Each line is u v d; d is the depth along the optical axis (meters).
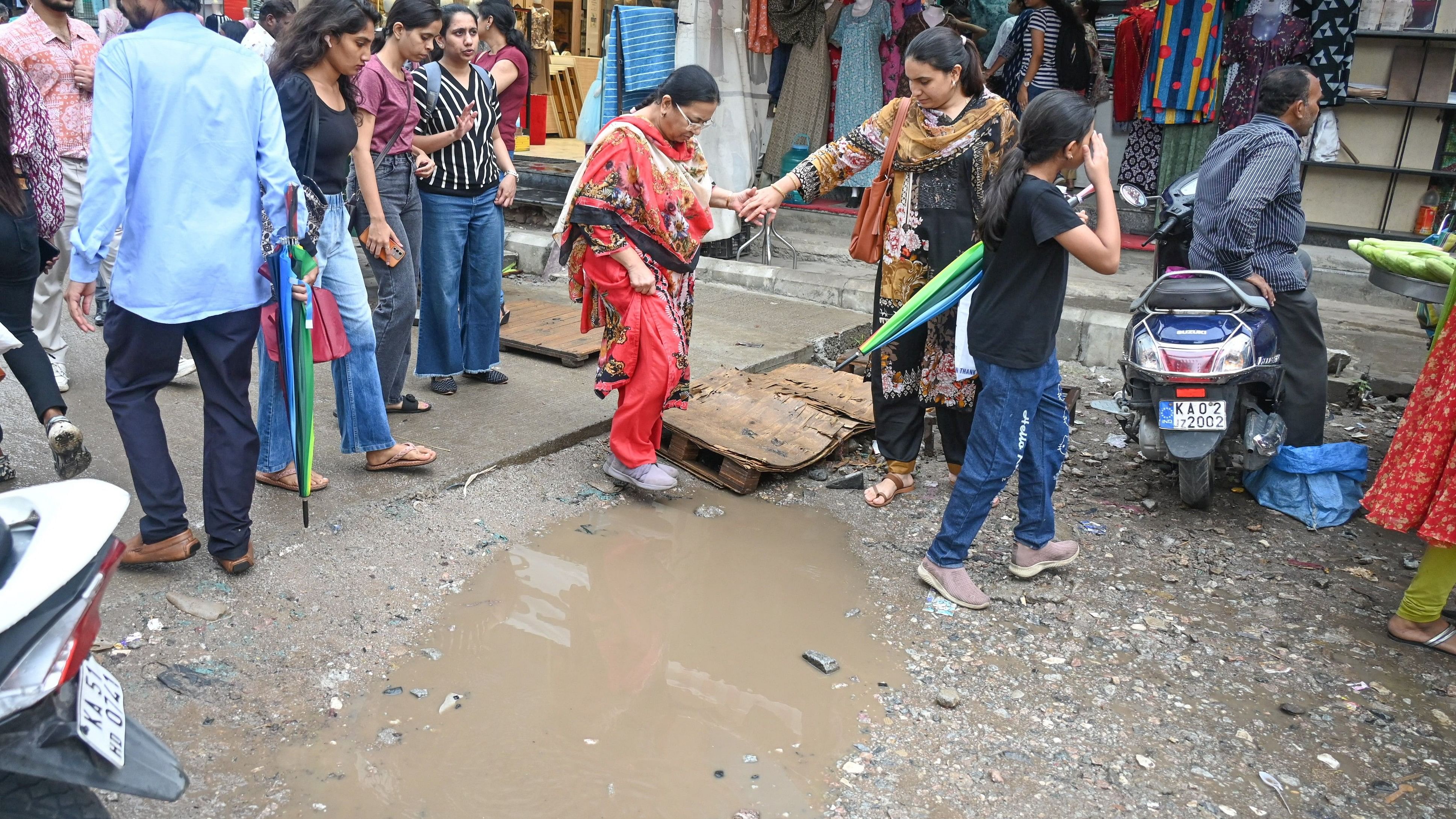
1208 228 4.29
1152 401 4.29
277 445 3.96
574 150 9.28
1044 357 3.33
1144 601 3.71
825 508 4.43
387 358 4.71
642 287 3.93
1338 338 6.49
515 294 7.29
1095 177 3.15
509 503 4.19
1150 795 2.68
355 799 2.51
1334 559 4.09
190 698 2.80
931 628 3.49
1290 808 2.65
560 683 3.08
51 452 3.86
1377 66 7.45
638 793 2.62
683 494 4.49
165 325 3.09
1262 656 3.37
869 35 8.25
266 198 3.19
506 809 2.53
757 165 8.66
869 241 4.27
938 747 2.86
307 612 3.26
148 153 2.97
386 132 4.40
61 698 1.72
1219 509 4.52
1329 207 7.88
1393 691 3.20
